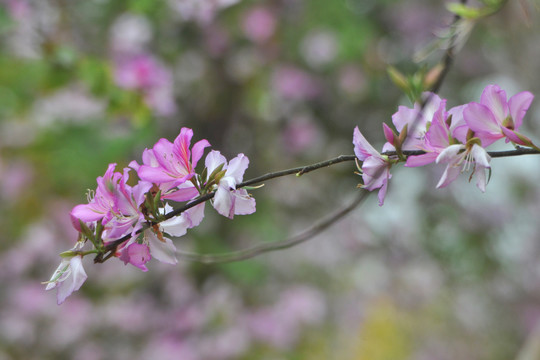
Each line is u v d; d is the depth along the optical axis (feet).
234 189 4.49
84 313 12.65
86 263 12.74
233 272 12.84
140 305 12.89
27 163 12.72
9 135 12.40
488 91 4.48
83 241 4.49
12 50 10.14
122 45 11.55
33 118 11.64
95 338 12.70
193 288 13.03
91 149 10.61
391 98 14.82
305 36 14.14
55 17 9.62
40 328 12.65
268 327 12.86
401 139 4.57
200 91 13.30
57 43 8.95
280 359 12.72
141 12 11.09
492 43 13.08
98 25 11.62
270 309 13.24
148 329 12.71
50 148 11.51
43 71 9.32
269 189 14.46
